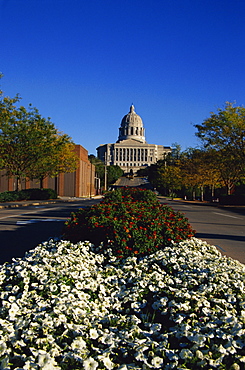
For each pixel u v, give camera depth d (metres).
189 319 4.48
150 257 7.82
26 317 4.30
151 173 108.81
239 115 33.84
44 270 6.07
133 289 5.59
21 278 5.77
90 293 5.44
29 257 7.06
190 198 67.12
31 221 17.53
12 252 9.47
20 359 3.47
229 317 4.32
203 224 17.64
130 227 8.74
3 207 28.98
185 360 3.51
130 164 197.12
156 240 8.84
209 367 3.49
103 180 120.00
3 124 34.62
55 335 3.98
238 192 49.91
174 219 10.70
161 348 3.68
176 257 7.61
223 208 34.19
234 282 5.64
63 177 68.31
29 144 37.28
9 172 40.97
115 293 5.47
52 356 3.45
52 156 42.47
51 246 8.58
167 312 4.87
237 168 37.50
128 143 198.00
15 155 38.03
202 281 5.95
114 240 8.59
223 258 7.71
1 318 4.46
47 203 39.19
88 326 4.14
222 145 35.56
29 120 37.97
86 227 9.21
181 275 6.22
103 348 3.81
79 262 6.89
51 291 5.13
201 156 48.69
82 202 44.31
